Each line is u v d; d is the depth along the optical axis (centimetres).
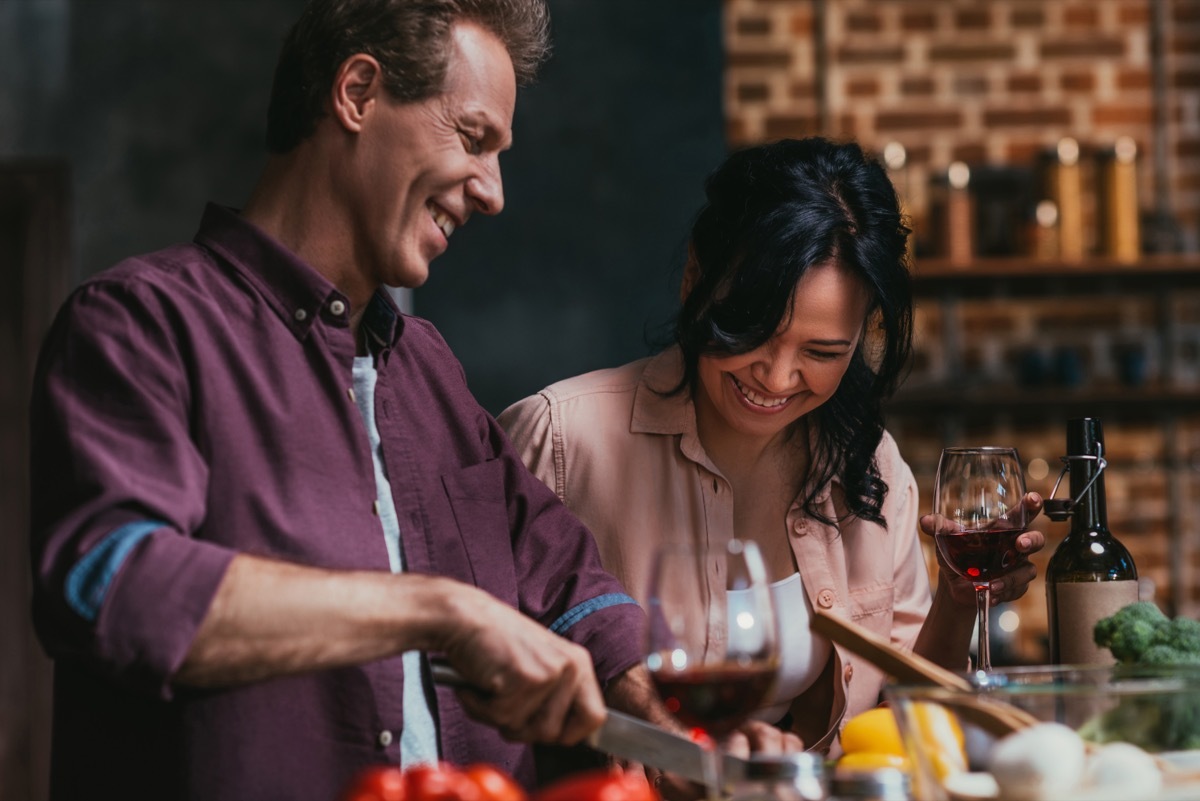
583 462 192
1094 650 158
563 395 196
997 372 466
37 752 447
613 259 346
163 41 435
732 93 476
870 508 194
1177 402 452
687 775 118
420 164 146
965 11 474
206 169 436
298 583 116
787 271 165
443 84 145
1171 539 463
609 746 120
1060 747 104
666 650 114
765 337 167
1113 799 103
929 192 447
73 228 435
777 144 177
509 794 93
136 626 114
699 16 349
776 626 116
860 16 477
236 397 141
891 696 111
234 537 138
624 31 348
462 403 170
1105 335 466
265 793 137
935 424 464
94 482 125
